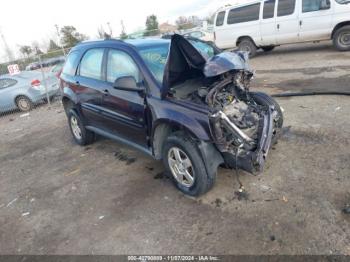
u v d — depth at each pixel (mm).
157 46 4273
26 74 10531
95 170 4719
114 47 4367
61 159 5387
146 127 3904
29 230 3539
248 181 3736
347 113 5156
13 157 5914
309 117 5266
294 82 7594
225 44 13117
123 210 3602
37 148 6180
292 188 3475
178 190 3795
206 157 3273
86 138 5609
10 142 6922
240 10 12320
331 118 5074
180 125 3340
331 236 2738
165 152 3656
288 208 3164
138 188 4004
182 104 3445
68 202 3971
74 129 5816
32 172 5066
